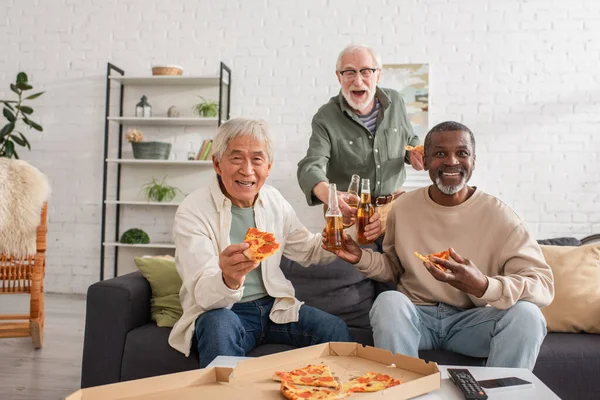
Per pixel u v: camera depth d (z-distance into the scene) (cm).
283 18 470
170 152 480
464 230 185
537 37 446
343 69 270
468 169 182
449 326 180
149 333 195
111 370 195
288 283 201
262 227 195
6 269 304
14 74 491
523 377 131
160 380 114
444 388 121
